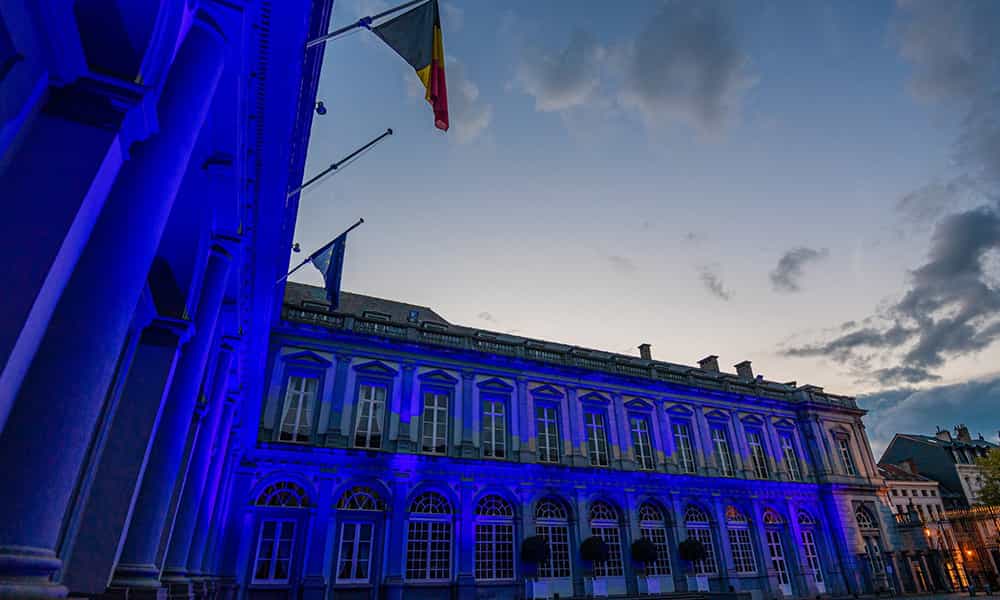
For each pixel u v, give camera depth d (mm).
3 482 3912
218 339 13461
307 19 8023
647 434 33625
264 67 8750
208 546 18422
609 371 33281
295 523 22703
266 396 23953
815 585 34531
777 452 37844
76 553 7441
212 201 9914
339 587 22156
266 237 13023
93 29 4688
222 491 19578
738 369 44750
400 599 22719
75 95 4555
